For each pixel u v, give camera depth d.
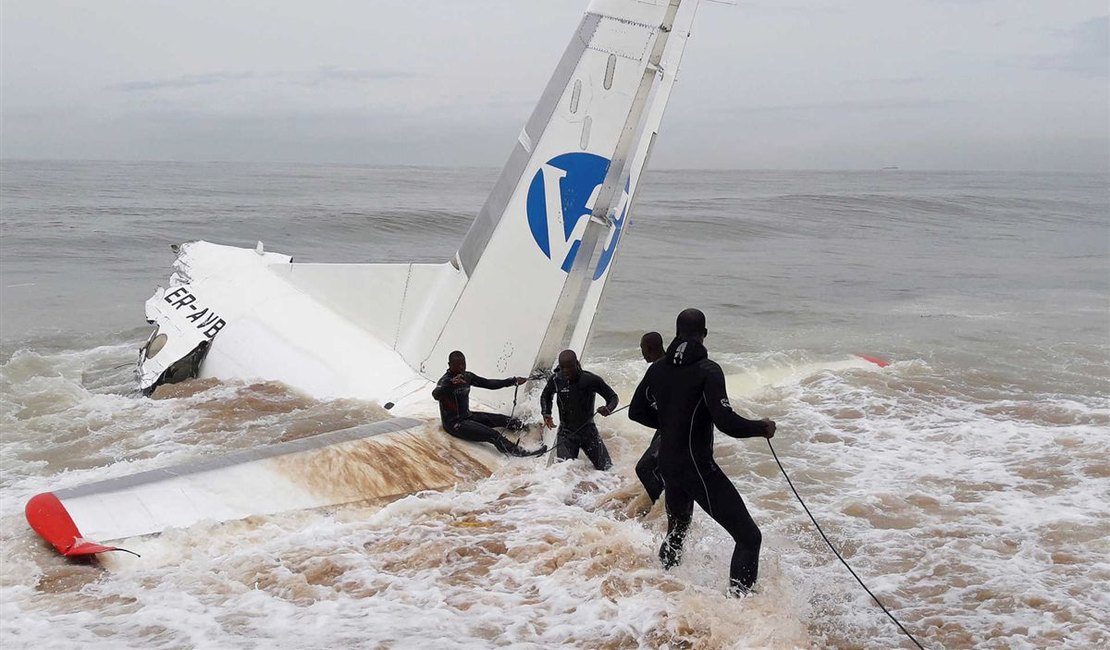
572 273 6.66
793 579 4.88
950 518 5.78
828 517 5.81
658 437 5.58
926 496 6.16
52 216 28.53
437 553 4.93
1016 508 5.93
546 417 6.32
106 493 5.13
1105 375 9.76
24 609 4.28
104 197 39.44
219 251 8.92
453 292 7.05
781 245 25.47
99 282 16.55
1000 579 4.89
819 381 9.27
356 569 4.75
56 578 4.58
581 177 6.63
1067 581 4.87
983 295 16.53
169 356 8.05
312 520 5.27
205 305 8.38
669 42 6.54
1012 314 14.32
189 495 5.25
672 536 4.89
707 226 29.48
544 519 5.40
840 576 4.95
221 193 45.22
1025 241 27.08
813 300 15.84
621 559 4.93
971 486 6.34
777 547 5.33
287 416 6.95
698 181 95.19
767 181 95.38
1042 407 8.35
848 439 7.45
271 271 8.27
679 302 15.52
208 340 8.05
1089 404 8.49
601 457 6.31
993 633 4.32
